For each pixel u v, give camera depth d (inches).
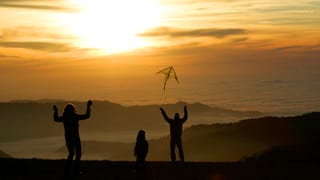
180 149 1263.5
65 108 947.3
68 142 944.3
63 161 1247.5
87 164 1201.4
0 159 1293.1
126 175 1024.9
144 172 1014.4
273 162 1282.0
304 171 1078.4
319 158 1515.7
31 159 1283.2
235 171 1083.3
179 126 1261.1
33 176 1008.2
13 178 986.7
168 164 1212.5
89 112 944.3
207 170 1103.6
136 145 1013.2
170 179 981.2
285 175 1021.8
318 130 4635.8
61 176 1002.7
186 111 1262.3
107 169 1109.1
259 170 1100.5
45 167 1143.0
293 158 1585.9
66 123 940.0
